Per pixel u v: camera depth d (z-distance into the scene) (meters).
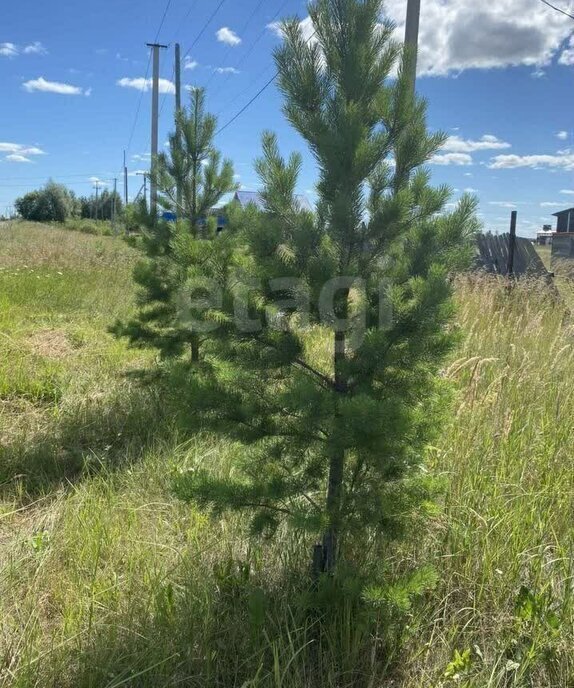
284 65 2.53
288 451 2.61
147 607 2.57
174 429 4.55
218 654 2.38
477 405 3.89
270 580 2.78
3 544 3.20
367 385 2.46
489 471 3.39
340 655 2.34
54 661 2.29
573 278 8.62
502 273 10.03
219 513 2.66
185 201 5.91
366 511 2.45
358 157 2.35
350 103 2.45
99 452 4.40
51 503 3.70
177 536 3.23
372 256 2.56
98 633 2.42
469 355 5.20
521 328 6.11
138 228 5.86
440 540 2.95
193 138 5.79
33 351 6.88
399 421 2.20
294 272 2.45
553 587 2.63
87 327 8.51
